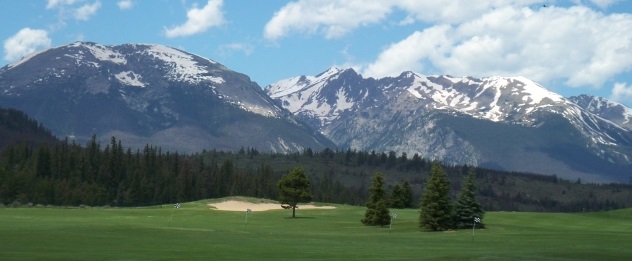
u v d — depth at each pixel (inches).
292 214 5816.9
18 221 4109.3
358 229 4313.5
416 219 5027.1
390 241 3213.6
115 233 3243.1
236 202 7175.2
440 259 2346.2
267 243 2962.6
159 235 3211.1
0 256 2260.1
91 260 2192.4
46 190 7509.8
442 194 4210.1
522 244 3041.3
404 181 6988.2
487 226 4296.3
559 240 3248.0
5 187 7249.0
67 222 4104.3
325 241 3149.6
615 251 2652.6
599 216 5012.3
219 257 2347.4
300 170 5620.1
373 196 4640.8
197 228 3902.6
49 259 2192.4
